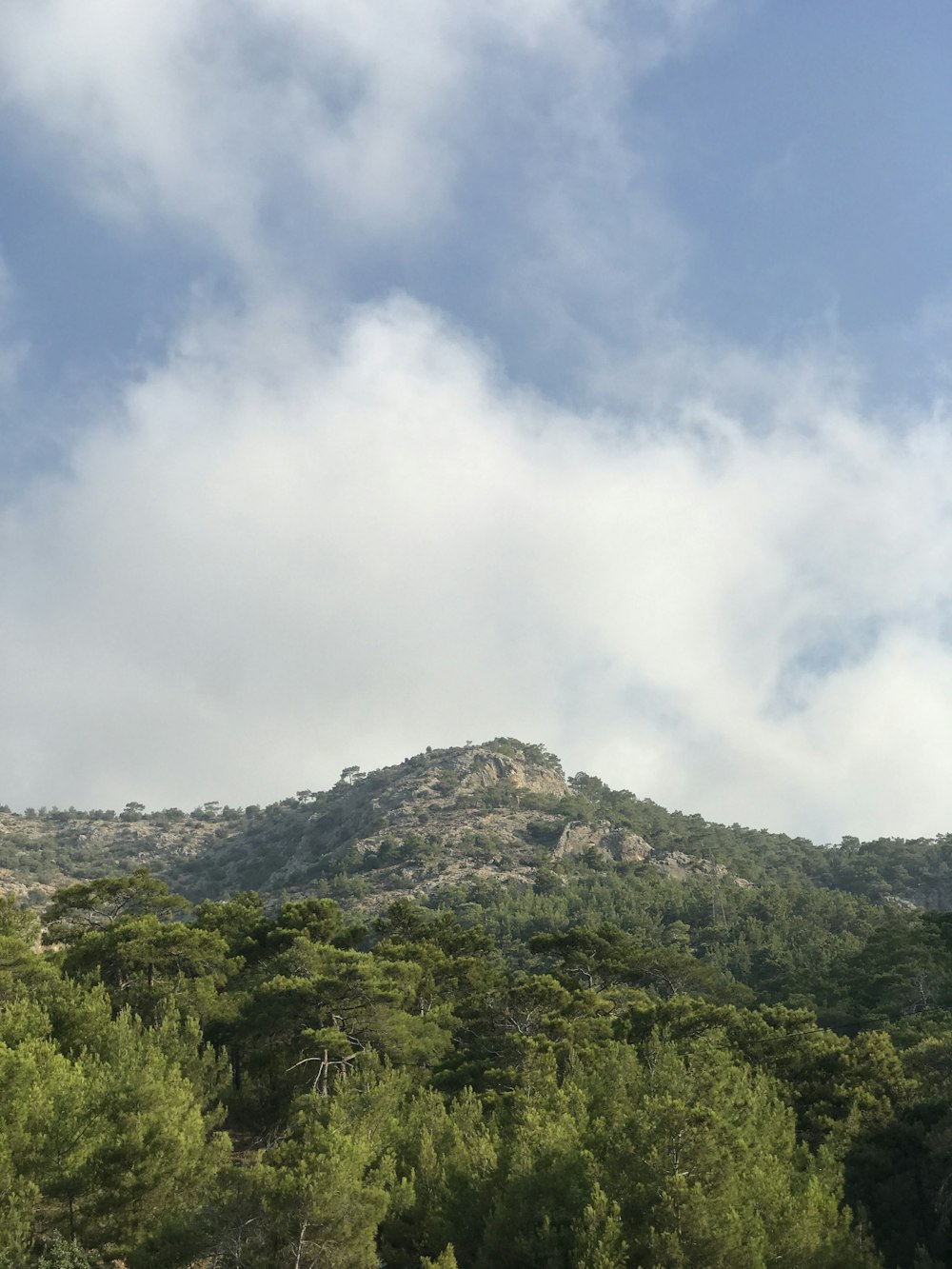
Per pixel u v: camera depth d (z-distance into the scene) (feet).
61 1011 140.05
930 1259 118.11
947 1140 132.46
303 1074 158.81
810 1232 101.76
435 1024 185.26
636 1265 92.73
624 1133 106.93
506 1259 98.43
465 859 644.27
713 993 269.23
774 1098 144.77
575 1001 193.36
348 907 561.02
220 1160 109.40
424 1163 112.16
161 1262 87.86
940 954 297.12
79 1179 94.84
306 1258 86.94
